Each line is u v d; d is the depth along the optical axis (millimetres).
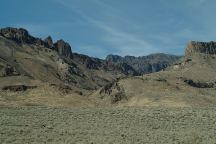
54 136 34406
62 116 50875
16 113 51500
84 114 54094
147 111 59906
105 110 60562
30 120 45000
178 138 35688
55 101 113438
